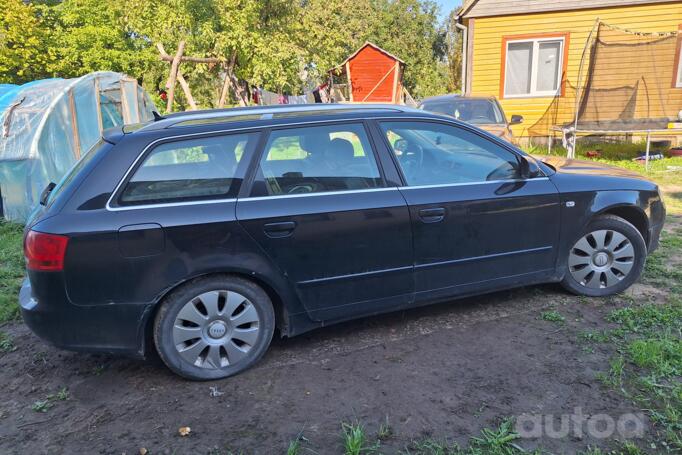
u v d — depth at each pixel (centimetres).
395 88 2153
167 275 304
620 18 1281
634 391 295
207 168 320
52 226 291
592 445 253
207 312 319
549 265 404
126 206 301
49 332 298
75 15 2198
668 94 1262
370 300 356
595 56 1293
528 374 317
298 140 342
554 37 1327
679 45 1254
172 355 314
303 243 330
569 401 289
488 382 310
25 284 338
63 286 292
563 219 399
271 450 259
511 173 391
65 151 813
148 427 282
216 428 278
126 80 973
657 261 507
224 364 327
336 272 342
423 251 361
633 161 1180
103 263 294
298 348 364
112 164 305
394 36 3003
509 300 428
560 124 1359
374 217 344
